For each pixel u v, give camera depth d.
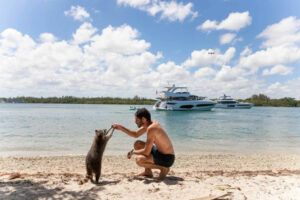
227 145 13.73
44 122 29.03
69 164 8.13
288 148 12.84
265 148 12.79
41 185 4.19
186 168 7.78
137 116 4.43
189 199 3.45
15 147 12.01
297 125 28.30
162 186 4.15
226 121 34.34
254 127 25.58
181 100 60.81
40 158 9.08
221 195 3.56
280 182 4.64
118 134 17.30
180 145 13.66
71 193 3.70
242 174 5.66
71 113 54.47
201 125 27.72
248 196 3.68
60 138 15.38
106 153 10.52
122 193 3.72
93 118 37.91
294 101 165.75
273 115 55.19
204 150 11.98
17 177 4.98
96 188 3.99
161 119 37.56
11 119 34.03
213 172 6.11
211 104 61.53
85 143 13.37
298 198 3.61
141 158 4.46
